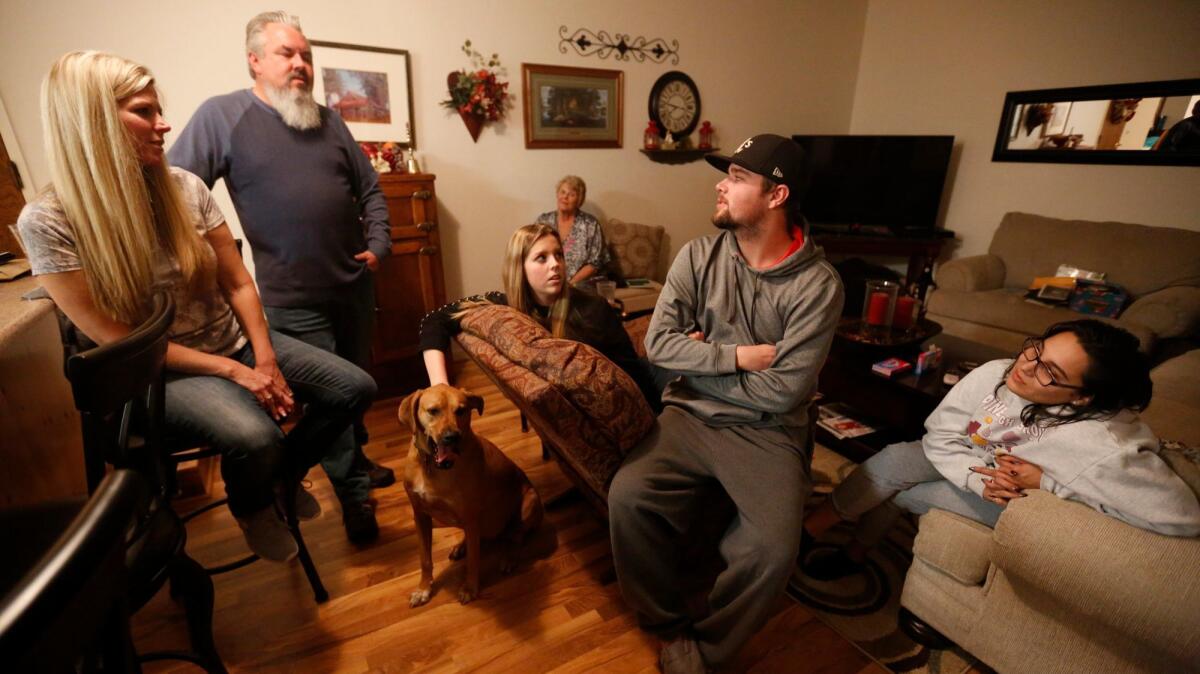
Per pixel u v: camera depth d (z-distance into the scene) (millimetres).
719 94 3932
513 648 1360
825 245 4039
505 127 3150
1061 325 1134
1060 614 1070
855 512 1475
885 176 3959
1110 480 985
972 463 1261
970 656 1335
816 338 1246
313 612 1451
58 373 1135
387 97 2760
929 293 3377
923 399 1853
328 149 1797
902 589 1508
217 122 1626
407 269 2684
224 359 1302
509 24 3000
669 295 1425
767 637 1396
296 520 1432
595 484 1366
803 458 1358
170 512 990
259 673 1280
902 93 4223
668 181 3914
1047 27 3381
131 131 1104
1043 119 3463
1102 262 3043
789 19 4020
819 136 4035
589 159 3539
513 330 1321
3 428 837
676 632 1267
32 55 2090
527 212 3381
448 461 1249
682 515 1282
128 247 1111
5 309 1034
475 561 1449
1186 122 2914
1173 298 2594
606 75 3406
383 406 2672
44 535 895
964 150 3914
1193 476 997
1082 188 3363
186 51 2312
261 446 1224
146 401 1046
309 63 1694
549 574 1600
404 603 1485
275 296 1786
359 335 2014
